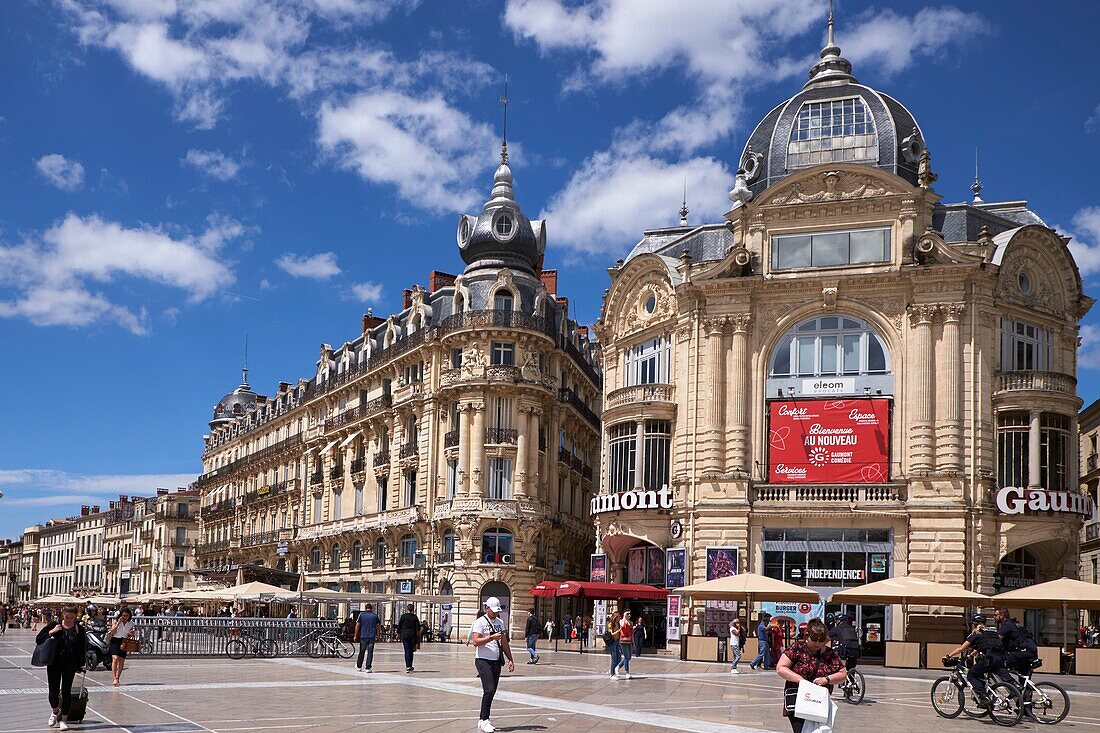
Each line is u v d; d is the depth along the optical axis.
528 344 68.62
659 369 53.75
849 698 26.80
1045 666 39.66
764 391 49.72
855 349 49.06
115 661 27.77
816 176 50.28
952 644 41.34
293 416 93.94
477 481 66.44
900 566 46.53
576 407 74.88
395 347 75.12
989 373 47.75
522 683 30.22
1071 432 48.00
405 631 34.22
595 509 53.84
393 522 72.50
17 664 35.38
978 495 46.59
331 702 23.95
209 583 78.19
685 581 48.94
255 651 42.06
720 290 50.50
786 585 40.19
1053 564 47.97
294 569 88.25
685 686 30.38
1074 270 51.12
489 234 71.62
